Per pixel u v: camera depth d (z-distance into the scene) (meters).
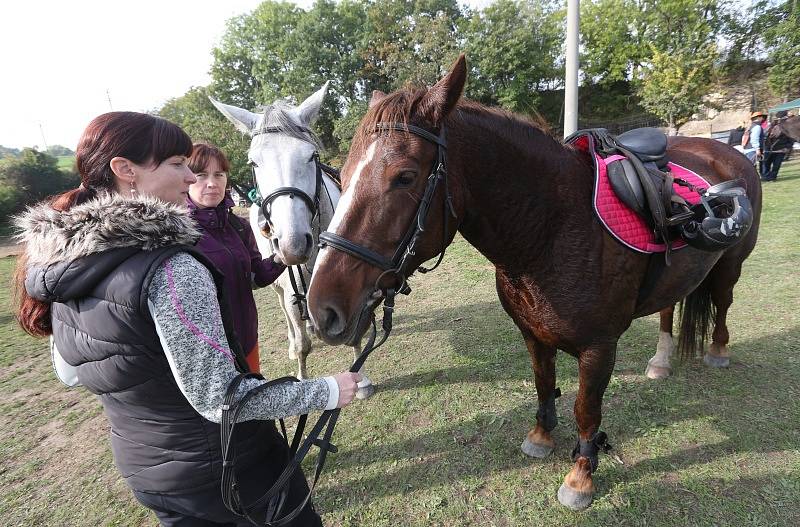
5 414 3.06
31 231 0.85
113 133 0.94
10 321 5.27
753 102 20.00
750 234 2.33
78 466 2.45
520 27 22.34
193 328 0.84
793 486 1.79
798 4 18.58
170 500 1.07
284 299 2.90
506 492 1.96
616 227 1.53
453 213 1.34
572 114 5.01
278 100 2.59
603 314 1.58
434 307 4.32
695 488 1.85
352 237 1.21
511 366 3.00
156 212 0.85
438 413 2.57
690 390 2.50
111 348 0.85
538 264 1.54
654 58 15.40
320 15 25.66
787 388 2.40
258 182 2.33
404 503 1.96
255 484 1.13
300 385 1.00
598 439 1.83
